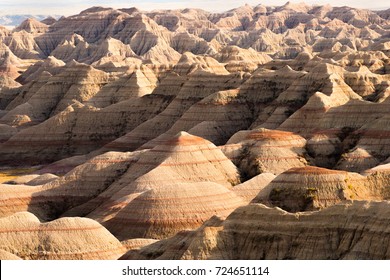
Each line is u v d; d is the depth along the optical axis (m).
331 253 111.19
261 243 114.50
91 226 141.25
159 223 159.75
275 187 159.62
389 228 109.06
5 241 136.50
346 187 157.75
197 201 163.75
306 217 115.06
